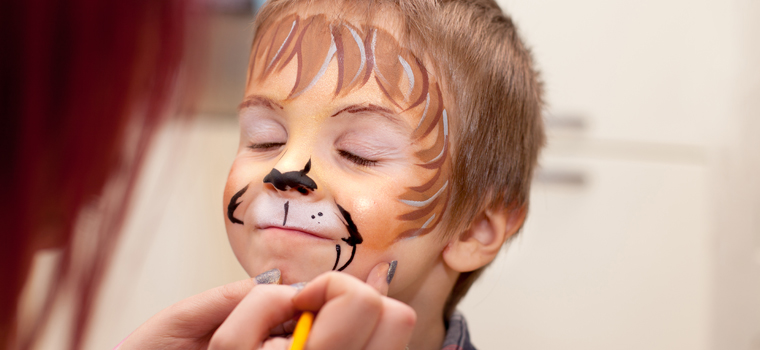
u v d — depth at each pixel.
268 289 0.50
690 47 1.40
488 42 0.76
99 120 0.29
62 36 0.28
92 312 0.30
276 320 0.50
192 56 0.32
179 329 0.58
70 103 0.28
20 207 0.28
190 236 1.46
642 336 1.39
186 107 0.33
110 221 0.30
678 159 1.41
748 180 1.43
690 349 1.38
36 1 0.27
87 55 0.28
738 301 1.48
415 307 0.75
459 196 0.70
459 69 0.70
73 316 0.29
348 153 0.63
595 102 1.41
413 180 0.64
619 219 1.39
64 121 0.29
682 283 1.38
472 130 0.72
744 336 1.48
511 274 1.39
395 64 0.65
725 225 1.47
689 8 1.40
